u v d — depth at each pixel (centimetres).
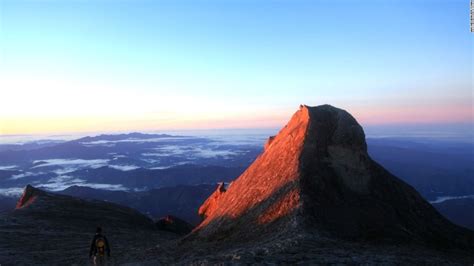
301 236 2442
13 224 5022
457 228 3550
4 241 4112
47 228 5000
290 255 1969
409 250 2597
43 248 3916
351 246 2361
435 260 2258
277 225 2958
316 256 1959
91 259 3322
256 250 2103
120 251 3750
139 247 3984
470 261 2552
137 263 2756
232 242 3069
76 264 3169
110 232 5241
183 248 3341
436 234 3303
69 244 4159
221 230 3497
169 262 2688
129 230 5550
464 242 3334
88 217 5966
